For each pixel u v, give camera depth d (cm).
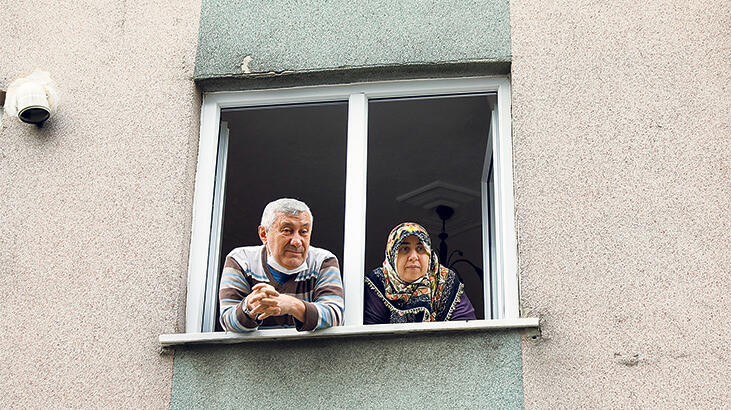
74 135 572
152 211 547
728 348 472
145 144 564
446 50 558
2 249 547
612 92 535
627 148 521
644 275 492
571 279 497
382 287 525
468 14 567
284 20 583
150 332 519
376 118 770
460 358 488
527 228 511
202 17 593
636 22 551
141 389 505
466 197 899
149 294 528
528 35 555
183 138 563
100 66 588
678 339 477
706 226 499
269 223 512
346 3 582
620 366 476
